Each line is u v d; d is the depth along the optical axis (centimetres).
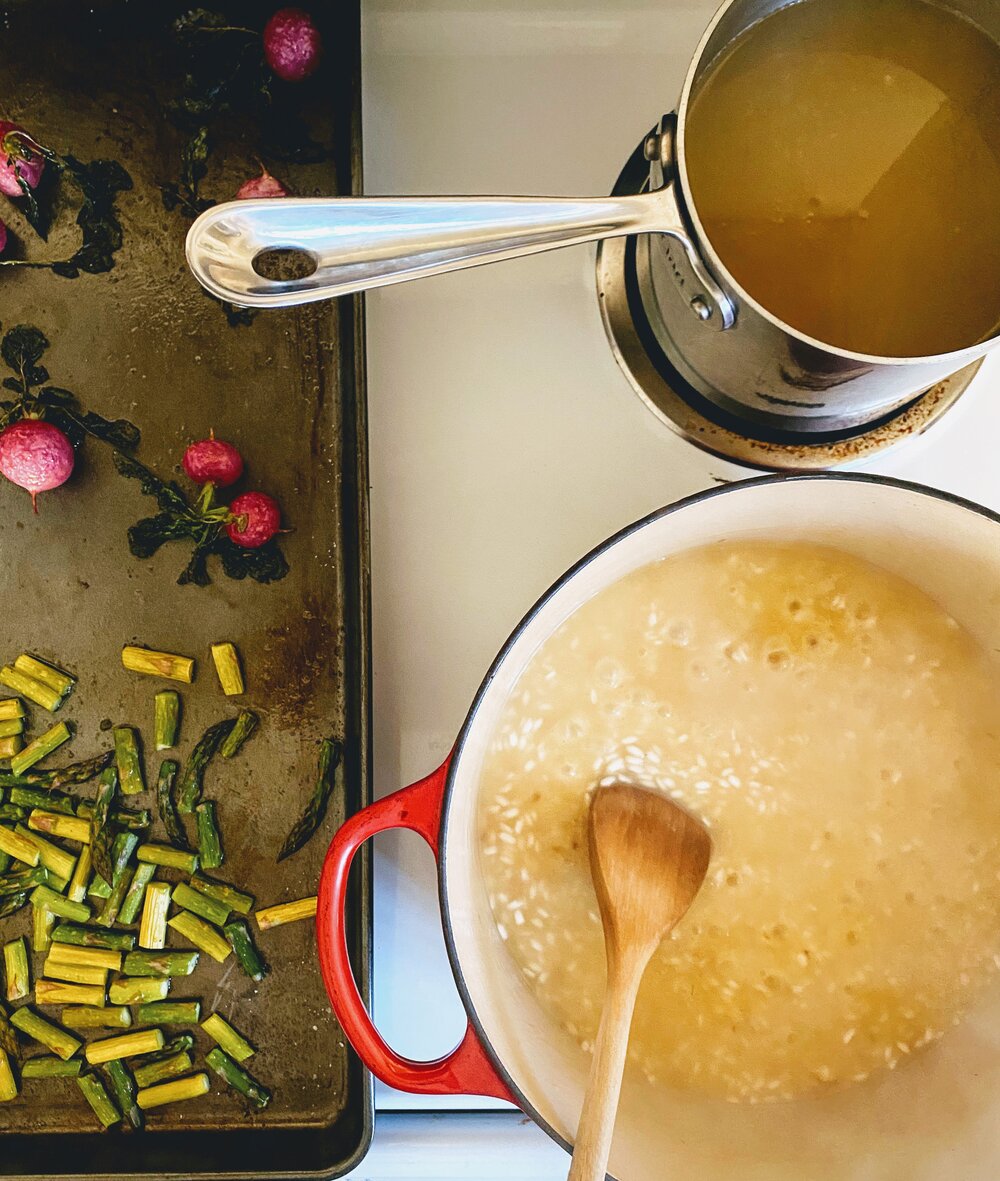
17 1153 57
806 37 45
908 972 53
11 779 58
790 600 52
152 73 57
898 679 52
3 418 57
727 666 52
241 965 57
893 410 55
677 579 51
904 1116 52
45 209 58
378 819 46
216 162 58
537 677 51
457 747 44
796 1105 52
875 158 45
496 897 52
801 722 52
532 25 56
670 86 56
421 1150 56
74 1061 57
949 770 52
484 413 56
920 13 45
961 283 45
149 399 58
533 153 56
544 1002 52
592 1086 43
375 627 56
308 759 57
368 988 53
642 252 53
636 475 55
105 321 57
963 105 45
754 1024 52
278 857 57
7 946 59
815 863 53
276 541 57
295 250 43
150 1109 57
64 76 58
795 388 48
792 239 45
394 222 42
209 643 58
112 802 58
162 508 57
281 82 57
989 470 55
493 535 56
